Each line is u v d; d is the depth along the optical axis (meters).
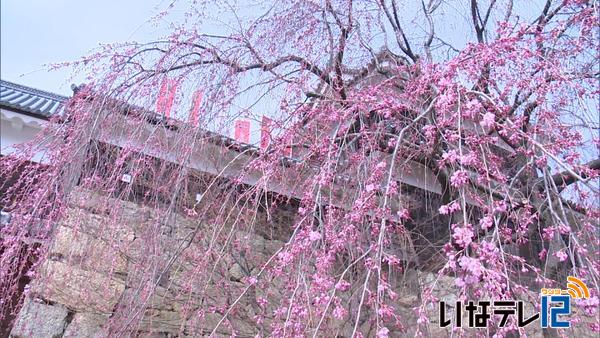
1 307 2.31
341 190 1.69
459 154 1.40
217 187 2.02
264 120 2.00
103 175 2.09
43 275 2.27
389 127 1.92
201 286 2.05
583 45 1.96
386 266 1.59
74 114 2.27
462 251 1.19
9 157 2.41
